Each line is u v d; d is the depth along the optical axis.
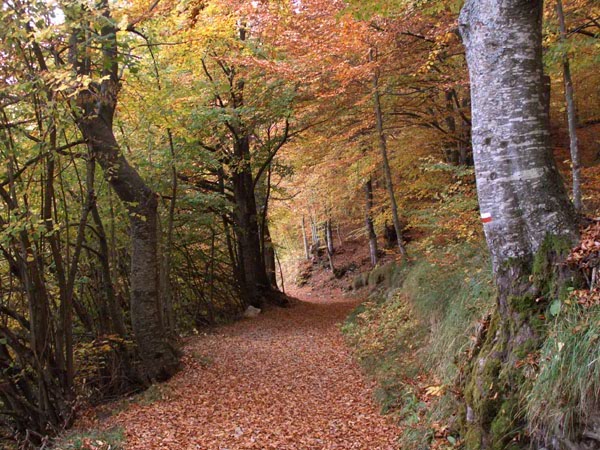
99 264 10.28
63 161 8.37
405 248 14.17
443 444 4.50
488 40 4.14
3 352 7.36
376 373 7.99
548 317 3.85
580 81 10.33
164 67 11.27
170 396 7.95
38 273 7.18
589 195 7.87
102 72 7.95
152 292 9.02
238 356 10.74
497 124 4.14
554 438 3.42
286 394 7.83
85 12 6.24
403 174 15.52
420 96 12.90
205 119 13.17
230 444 5.90
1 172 6.72
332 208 22.81
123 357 9.02
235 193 18.23
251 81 14.33
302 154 16.61
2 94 6.14
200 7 8.38
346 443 5.70
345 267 27.22
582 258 3.74
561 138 12.00
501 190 4.16
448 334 6.54
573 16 8.18
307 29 10.91
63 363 7.48
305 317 16.36
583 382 3.29
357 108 13.59
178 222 15.27
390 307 11.04
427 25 10.52
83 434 6.32
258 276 18.94
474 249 8.32
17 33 5.69
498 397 3.99
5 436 7.28
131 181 8.69
